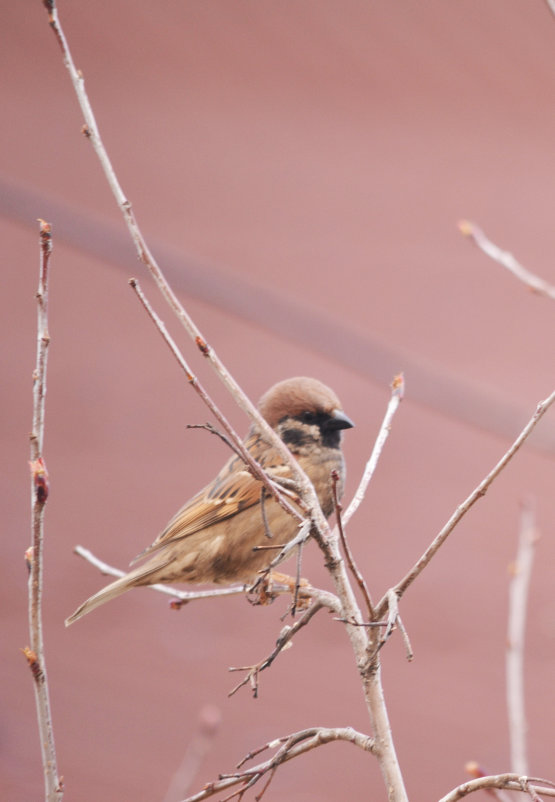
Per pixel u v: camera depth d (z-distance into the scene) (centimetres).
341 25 1800
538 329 1462
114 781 845
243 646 1046
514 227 1677
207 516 741
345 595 468
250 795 859
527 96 1802
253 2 1786
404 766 899
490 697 991
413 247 1630
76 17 1761
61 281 1598
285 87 1802
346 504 1221
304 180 1719
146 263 468
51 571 1111
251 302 1162
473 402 1125
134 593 1107
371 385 1450
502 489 1286
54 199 1202
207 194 1662
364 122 1795
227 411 1389
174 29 1781
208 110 1775
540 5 1772
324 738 461
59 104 1727
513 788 427
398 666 1030
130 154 1680
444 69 1814
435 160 1772
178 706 935
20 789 813
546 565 1153
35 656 471
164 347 1490
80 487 1238
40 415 469
